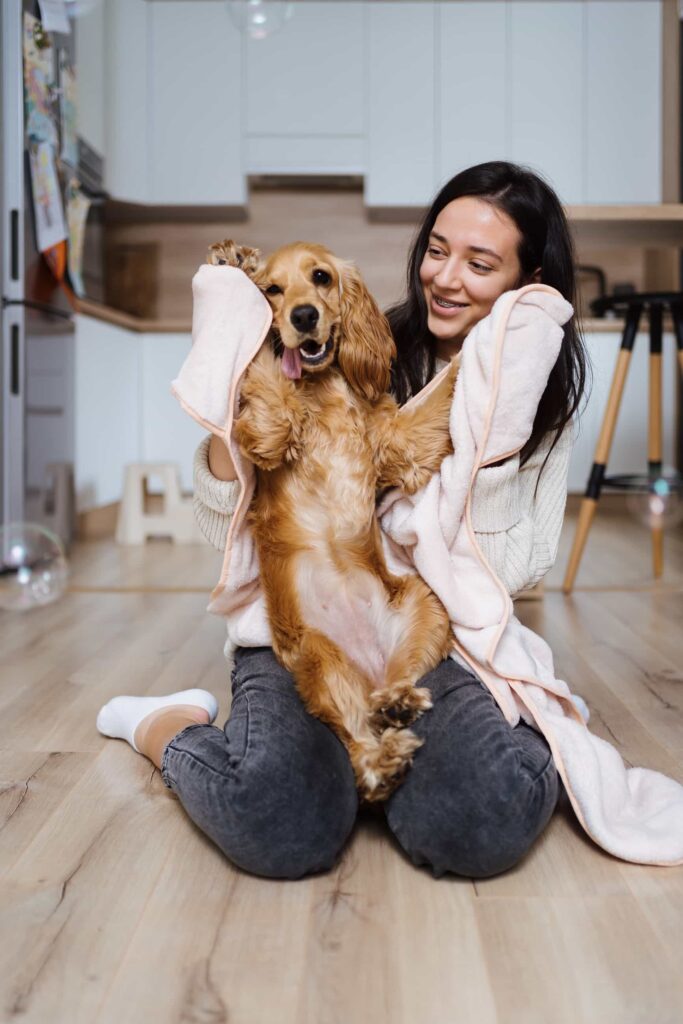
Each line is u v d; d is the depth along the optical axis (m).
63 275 3.26
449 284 1.40
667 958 0.92
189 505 3.64
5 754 1.46
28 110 2.88
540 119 4.73
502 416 1.22
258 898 1.03
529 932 0.97
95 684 1.82
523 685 1.22
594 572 3.02
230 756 1.09
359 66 4.71
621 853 1.11
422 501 1.24
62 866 1.10
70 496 3.46
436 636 1.22
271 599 1.24
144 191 4.74
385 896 1.04
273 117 4.74
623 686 1.81
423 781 1.08
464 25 4.69
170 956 0.92
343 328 1.28
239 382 1.21
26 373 2.90
